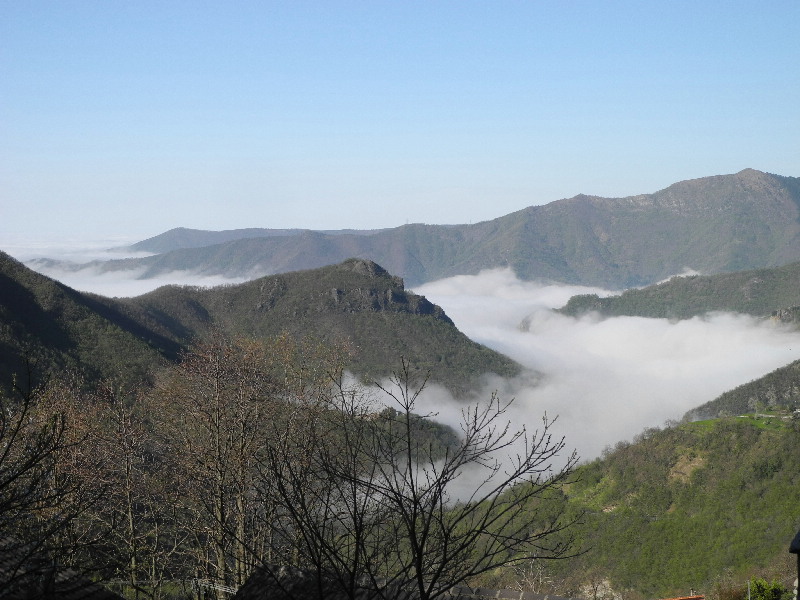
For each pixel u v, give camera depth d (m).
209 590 18.30
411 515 8.81
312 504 11.03
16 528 13.32
